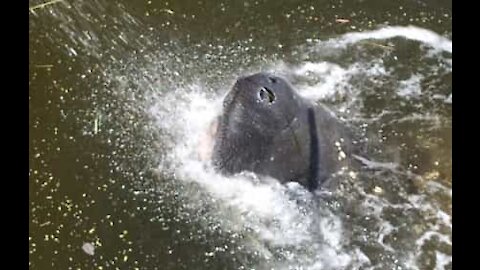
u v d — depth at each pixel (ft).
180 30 18.81
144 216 16.02
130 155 16.88
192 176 16.31
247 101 15.03
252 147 15.17
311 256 15.26
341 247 15.12
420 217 14.88
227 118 15.35
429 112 16.56
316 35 18.72
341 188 15.16
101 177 16.55
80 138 17.06
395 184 15.14
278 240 15.46
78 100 17.63
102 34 18.72
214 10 19.06
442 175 15.08
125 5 19.16
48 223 15.90
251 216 15.65
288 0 19.21
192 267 15.39
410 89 17.30
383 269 14.75
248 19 18.94
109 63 18.29
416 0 19.42
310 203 15.26
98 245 15.67
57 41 18.51
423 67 17.89
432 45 18.43
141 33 18.79
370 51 18.35
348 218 15.16
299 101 15.28
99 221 15.96
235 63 18.33
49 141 16.96
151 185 16.42
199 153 16.49
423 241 14.73
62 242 15.71
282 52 18.44
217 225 15.79
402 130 16.08
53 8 19.03
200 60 18.38
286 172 15.14
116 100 17.71
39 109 17.38
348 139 15.58
